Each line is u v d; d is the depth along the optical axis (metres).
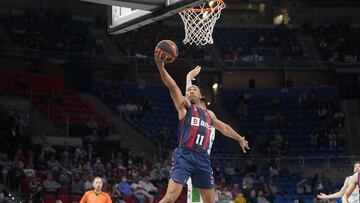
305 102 36.41
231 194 23.69
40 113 29.89
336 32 41.19
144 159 27.47
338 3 43.72
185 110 7.22
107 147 27.16
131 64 36.28
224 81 38.47
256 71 38.81
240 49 39.03
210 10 12.41
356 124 35.72
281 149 32.31
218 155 32.00
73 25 37.34
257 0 43.62
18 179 21.56
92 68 36.19
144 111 33.78
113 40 37.91
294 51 39.38
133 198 21.78
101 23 38.75
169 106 35.12
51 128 29.42
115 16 12.01
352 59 39.09
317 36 41.03
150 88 35.75
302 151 32.94
